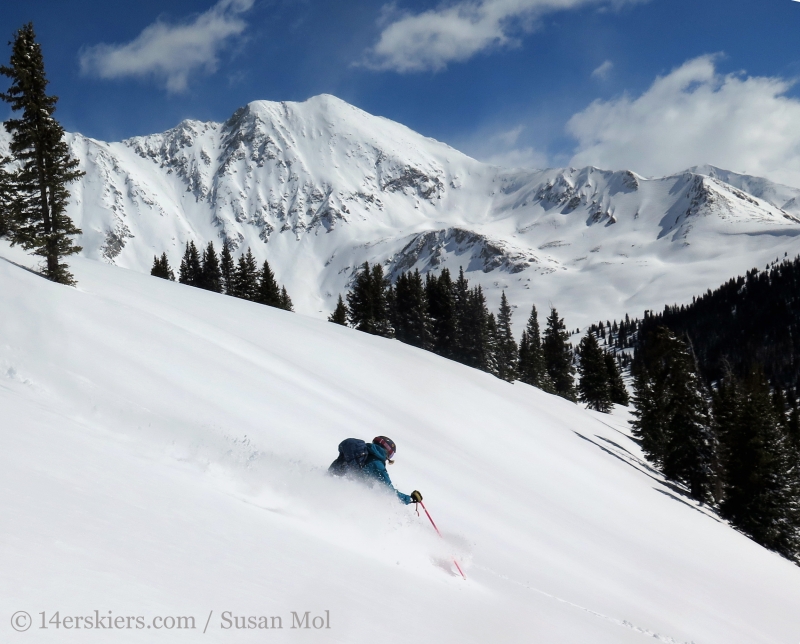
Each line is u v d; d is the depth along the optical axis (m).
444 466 16.09
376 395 25.58
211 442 7.19
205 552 3.04
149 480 4.30
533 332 101.19
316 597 2.98
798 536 39.25
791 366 149.75
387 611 3.25
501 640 3.74
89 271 31.89
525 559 10.10
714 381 146.00
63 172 24.91
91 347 12.11
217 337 22.23
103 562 2.38
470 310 79.94
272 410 13.52
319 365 27.55
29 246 23.97
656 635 8.59
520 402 39.03
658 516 24.27
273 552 3.58
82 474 3.70
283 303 81.19
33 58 24.80
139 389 10.61
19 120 24.52
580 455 29.81
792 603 18.89
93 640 1.75
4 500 2.65
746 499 39.91
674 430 44.50
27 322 12.05
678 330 192.88
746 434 40.66
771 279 195.75
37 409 5.91
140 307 23.61
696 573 17.34
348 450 6.81
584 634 5.37
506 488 17.16
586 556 13.34
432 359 42.91
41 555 2.21
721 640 11.11
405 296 80.19
